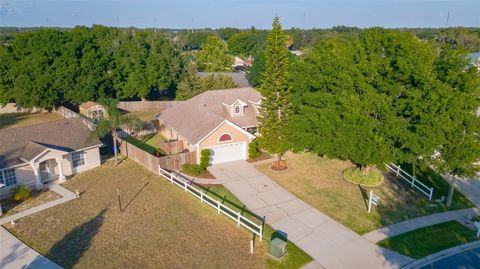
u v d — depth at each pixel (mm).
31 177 27453
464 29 117750
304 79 33188
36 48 49844
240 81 72500
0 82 50156
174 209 24719
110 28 61094
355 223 23281
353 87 28047
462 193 28094
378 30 28875
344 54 30047
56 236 21391
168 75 57438
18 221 23016
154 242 20922
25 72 49500
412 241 21391
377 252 20297
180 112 39062
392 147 26797
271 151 31625
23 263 18812
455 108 23141
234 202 25969
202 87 52969
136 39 58062
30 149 27828
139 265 18906
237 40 131625
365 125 25781
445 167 24766
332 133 28172
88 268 18594
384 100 25484
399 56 25719
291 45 144125
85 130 32438
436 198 26922
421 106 23891
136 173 30625
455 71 23969
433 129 23547
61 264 18844
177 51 60531
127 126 36281
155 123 42406
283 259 19547
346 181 29516
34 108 54031
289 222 23375
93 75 51406
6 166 25734
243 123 36531
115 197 26359
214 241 21141
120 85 54344
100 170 31188
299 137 30328
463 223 23562
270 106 31031
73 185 28297
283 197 26781
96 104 49500
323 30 176875
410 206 25625
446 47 24984
